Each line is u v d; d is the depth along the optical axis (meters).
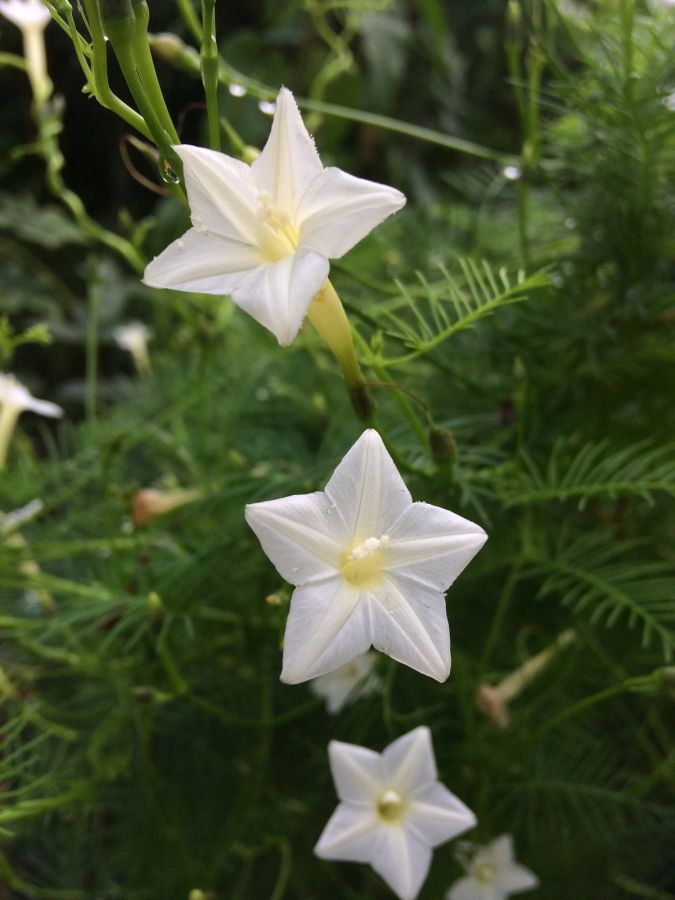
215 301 0.14
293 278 0.06
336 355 0.07
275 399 0.13
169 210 0.16
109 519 0.11
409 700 0.11
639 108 0.10
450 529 0.07
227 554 0.11
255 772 0.11
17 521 0.11
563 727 0.11
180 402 0.13
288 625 0.06
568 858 0.11
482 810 0.10
